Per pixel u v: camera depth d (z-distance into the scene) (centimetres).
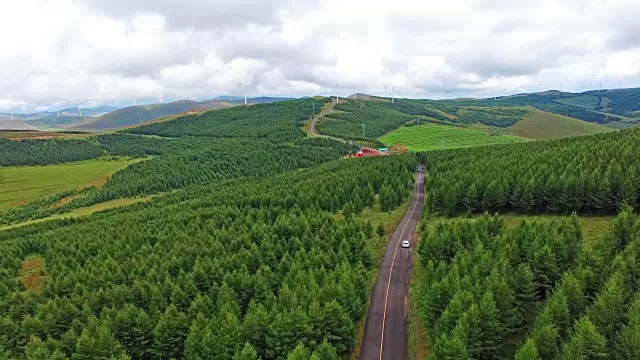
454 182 12575
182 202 18338
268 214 13288
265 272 8594
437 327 5972
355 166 19325
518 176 11475
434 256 8431
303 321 6312
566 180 10112
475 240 8019
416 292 7919
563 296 5444
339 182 15562
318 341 6372
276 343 6222
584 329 4772
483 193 11575
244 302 8156
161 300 8088
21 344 7562
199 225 13300
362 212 13575
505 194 11125
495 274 6253
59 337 7769
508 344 5972
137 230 13412
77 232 14400
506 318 5878
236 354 5703
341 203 14175
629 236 7206
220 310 6962
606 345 4931
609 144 13012
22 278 11975
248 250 9869
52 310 8106
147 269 9744
